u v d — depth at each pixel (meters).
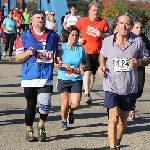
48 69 8.87
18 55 8.71
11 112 11.53
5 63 22.22
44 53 8.79
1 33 25.05
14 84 16.03
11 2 35.41
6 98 13.42
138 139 9.51
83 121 10.90
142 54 7.88
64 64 9.83
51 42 8.84
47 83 8.84
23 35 8.79
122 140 9.38
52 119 10.98
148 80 18.64
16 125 10.23
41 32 8.84
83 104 13.06
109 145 8.48
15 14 31.02
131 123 10.96
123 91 7.82
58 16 27.48
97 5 12.85
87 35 12.85
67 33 9.99
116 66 7.77
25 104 12.61
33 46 8.75
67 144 8.92
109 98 7.80
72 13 16.59
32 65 8.79
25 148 8.52
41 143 8.92
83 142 9.10
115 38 7.82
